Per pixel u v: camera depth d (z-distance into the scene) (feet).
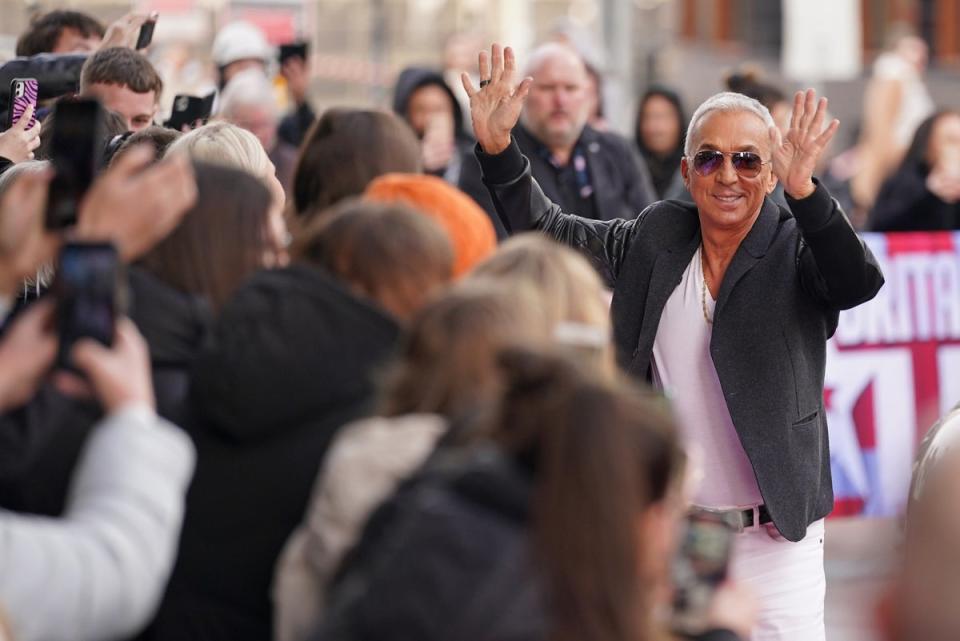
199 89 84.99
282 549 24.62
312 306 24.47
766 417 36.52
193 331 26.81
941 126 74.74
